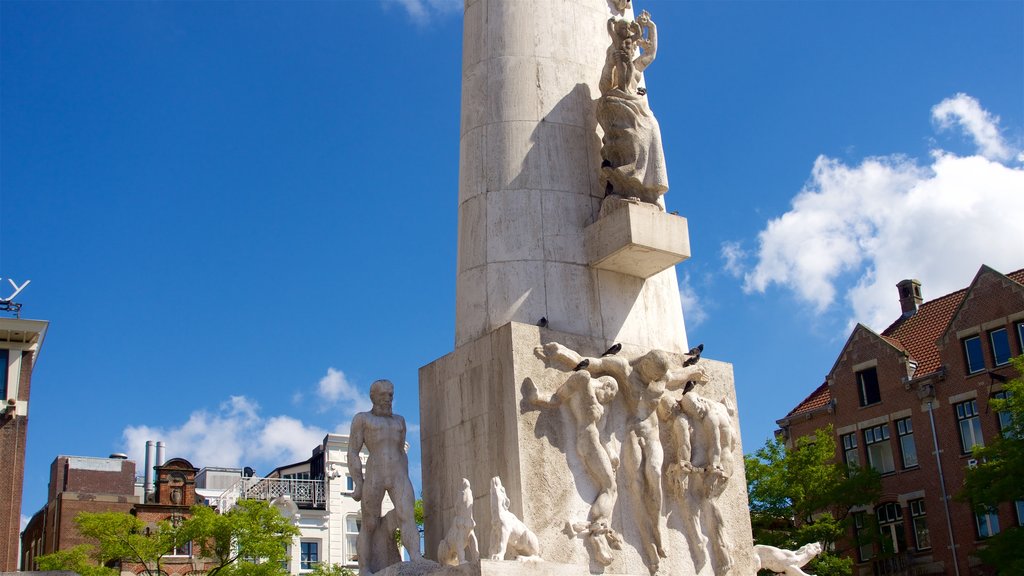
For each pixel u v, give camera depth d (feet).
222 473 190.90
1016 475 103.55
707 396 55.36
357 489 51.55
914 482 134.51
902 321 151.74
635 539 50.47
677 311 57.93
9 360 128.26
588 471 50.06
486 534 49.16
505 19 58.90
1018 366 109.50
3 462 124.88
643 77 62.18
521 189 55.62
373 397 52.95
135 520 119.34
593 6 60.70
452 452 52.37
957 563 128.77
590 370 51.47
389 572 47.80
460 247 56.54
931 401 135.13
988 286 132.67
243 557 120.78
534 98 57.31
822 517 121.70
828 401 146.82
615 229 54.13
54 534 155.84
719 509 53.11
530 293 53.67
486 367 51.47
